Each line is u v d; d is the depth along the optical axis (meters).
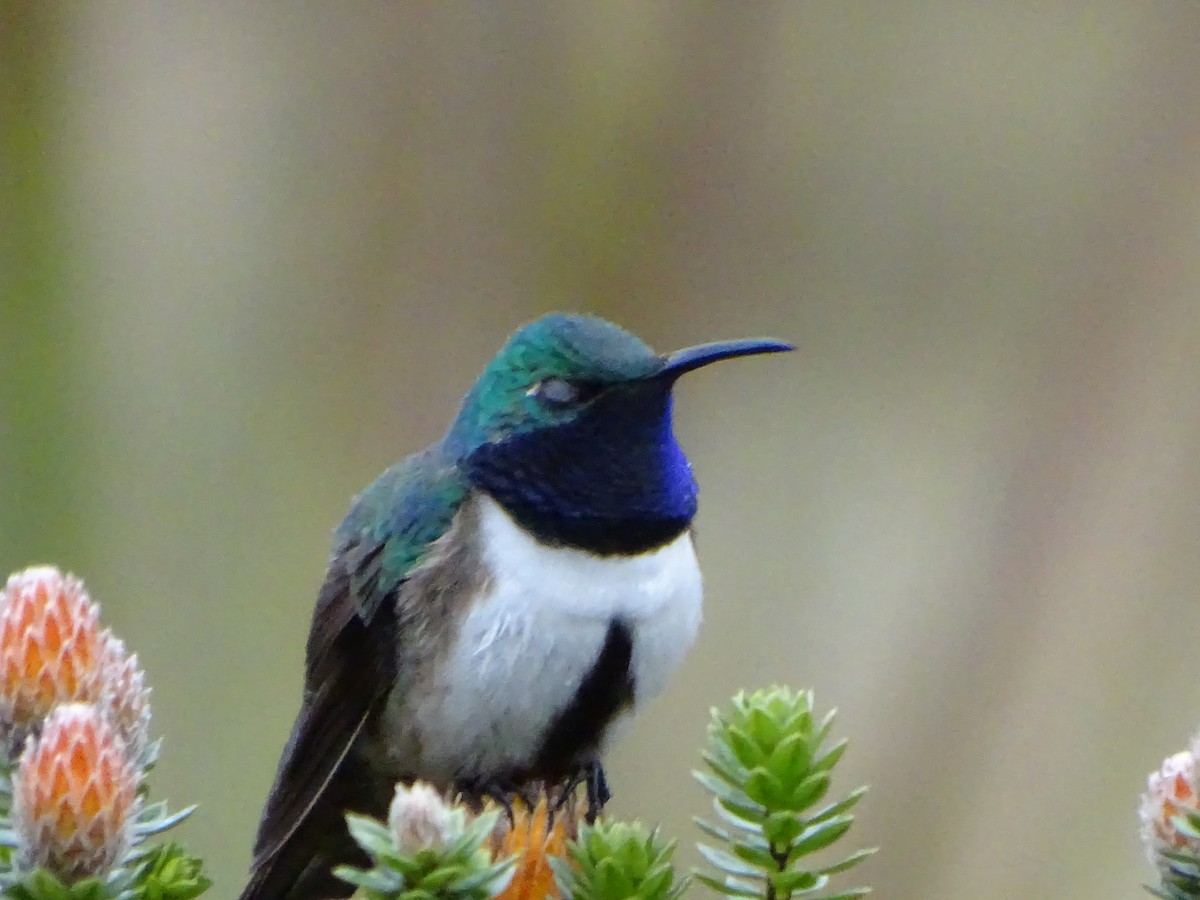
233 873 10.38
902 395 12.58
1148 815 4.56
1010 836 10.64
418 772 6.92
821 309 12.65
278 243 12.53
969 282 12.57
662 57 12.47
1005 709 11.01
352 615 6.87
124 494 11.71
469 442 6.78
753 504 12.38
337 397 12.35
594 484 6.53
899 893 10.67
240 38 12.69
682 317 12.55
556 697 6.55
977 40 12.57
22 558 11.23
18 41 12.09
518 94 12.46
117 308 12.21
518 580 6.48
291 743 7.06
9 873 4.46
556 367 6.59
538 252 12.44
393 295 12.46
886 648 11.56
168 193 12.61
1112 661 10.89
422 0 12.50
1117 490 11.34
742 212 12.59
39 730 4.72
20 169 12.07
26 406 11.62
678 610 6.64
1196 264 11.88
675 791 11.11
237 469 12.02
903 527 12.12
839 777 11.02
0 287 11.88
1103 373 11.73
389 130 12.55
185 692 11.06
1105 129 12.33
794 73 12.59
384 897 3.96
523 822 4.96
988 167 12.56
